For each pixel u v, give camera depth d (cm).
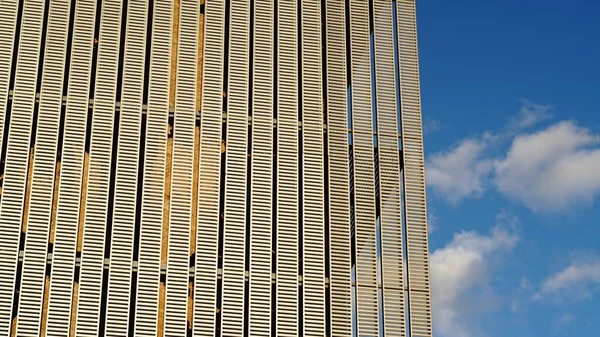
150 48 3578
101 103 3431
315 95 3606
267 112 3538
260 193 3384
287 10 3744
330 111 3584
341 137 3544
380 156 3547
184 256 3231
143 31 3588
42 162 3297
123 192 3284
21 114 3372
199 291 3183
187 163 3391
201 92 3534
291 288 3247
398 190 3491
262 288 3228
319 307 3234
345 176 3472
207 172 3384
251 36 3684
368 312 3269
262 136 3488
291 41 3688
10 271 3114
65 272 3138
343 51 3709
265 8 3728
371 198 3462
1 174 3294
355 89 3659
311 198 3409
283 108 3556
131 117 3422
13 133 3331
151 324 3111
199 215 3303
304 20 3738
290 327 3192
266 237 3312
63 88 3453
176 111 3472
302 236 3341
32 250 3152
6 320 3045
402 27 3825
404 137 3600
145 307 3130
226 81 3591
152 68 3528
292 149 3488
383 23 3819
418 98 3688
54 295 3097
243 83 3575
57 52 3509
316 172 3459
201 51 3622
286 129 3519
